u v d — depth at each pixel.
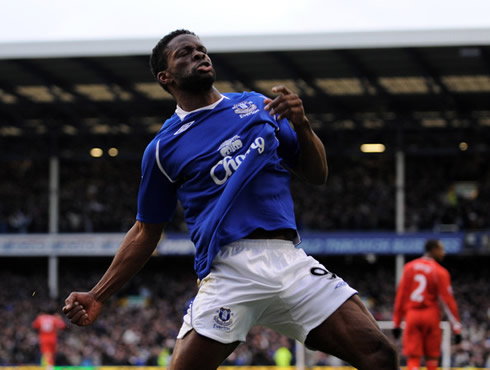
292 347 23.70
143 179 3.46
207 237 3.28
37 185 36.44
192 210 3.39
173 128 3.38
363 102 29.67
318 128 32.78
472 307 28.00
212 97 3.40
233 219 3.29
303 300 3.26
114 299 31.84
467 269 34.41
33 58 25.55
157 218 3.52
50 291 32.62
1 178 36.91
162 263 37.22
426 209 32.34
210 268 3.34
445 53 24.33
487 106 29.67
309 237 31.36
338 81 27.50
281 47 24.44
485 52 24.03
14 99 29.92
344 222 32.12
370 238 30.78
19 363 25.98
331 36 24.12
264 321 3.41
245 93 3.44
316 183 3.54
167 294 32.72
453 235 29.81
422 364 14.49
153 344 26.45
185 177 3.37
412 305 10.21
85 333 27.00
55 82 27.73
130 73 26.94
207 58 3.36
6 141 34.97
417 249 30.19
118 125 32.72
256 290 3.25
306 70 26.52
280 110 3.24
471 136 33.28
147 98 29.47
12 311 30.11
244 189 3.30
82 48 25.17
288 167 3.55
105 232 33.94
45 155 33.59
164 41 3.42
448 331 12.29
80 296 3.50
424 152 32.06
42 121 32.72
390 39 23.81
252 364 23.31
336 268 36.50
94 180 36.53
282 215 3.34
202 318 3.29
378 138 33.31
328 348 3.28
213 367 3.30
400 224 30.75
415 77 26.70
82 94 29.12
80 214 34.69
